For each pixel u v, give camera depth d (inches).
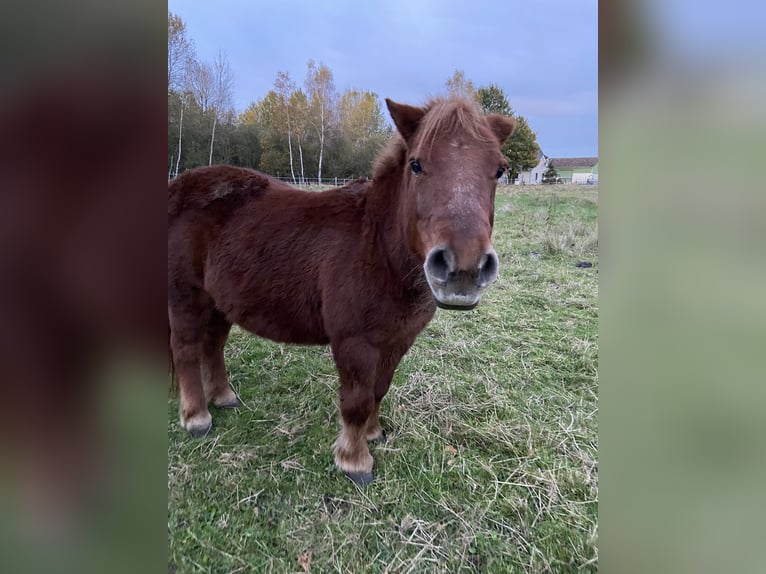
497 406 115.0
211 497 84.7
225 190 97.1
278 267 90.5
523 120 486.6
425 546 76.1
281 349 147.1
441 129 67.4
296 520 80.6
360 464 90.2
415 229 72.1
